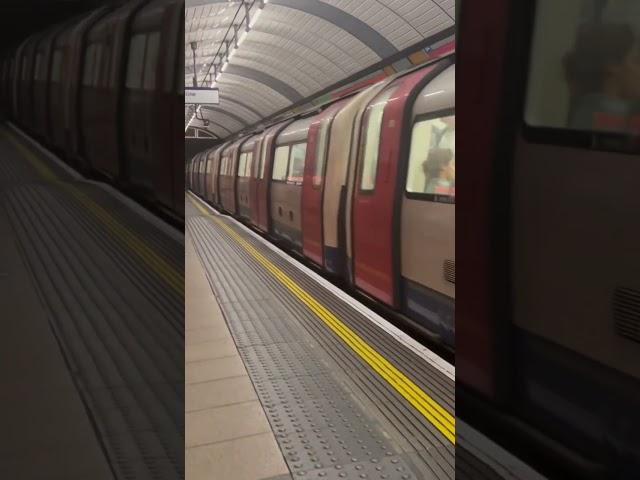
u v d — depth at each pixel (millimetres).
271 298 6562
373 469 3127
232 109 35594
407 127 5398
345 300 6375
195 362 4648
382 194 5781
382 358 4633
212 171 22156
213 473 3109
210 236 12375
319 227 7973
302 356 4723
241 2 18031
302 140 9203
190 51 23719
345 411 3758
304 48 20719
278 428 3559
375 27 16406
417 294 5242
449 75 5008
